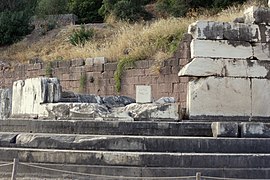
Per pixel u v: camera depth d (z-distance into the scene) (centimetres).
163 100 1628
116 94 2619
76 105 1308
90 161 1028
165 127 1183
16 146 1125
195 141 1080
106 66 2694
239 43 1384
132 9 3741
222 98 1369
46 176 1030
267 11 1405
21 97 1507
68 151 1045
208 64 1366
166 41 2614
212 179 994
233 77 1375
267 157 1025
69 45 3375
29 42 3759
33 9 4353
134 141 1079
